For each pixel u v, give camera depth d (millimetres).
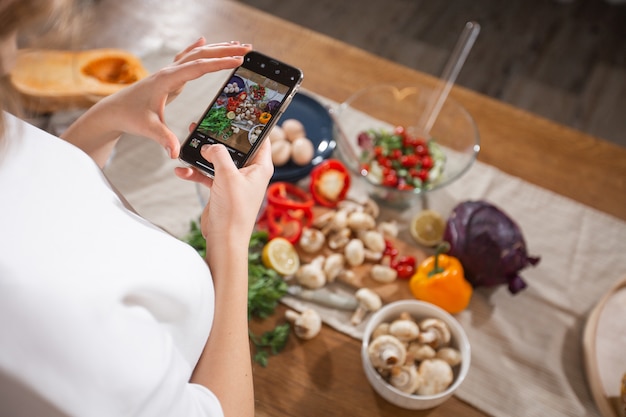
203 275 573
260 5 2480
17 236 457
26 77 1028
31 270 442
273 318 945
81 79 1052
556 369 925
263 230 1030
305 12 2479
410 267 1004
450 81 1114
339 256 997
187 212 1047
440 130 1148
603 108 2258
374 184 1015
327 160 1113
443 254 996
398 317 917
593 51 2441
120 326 459
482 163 1173
